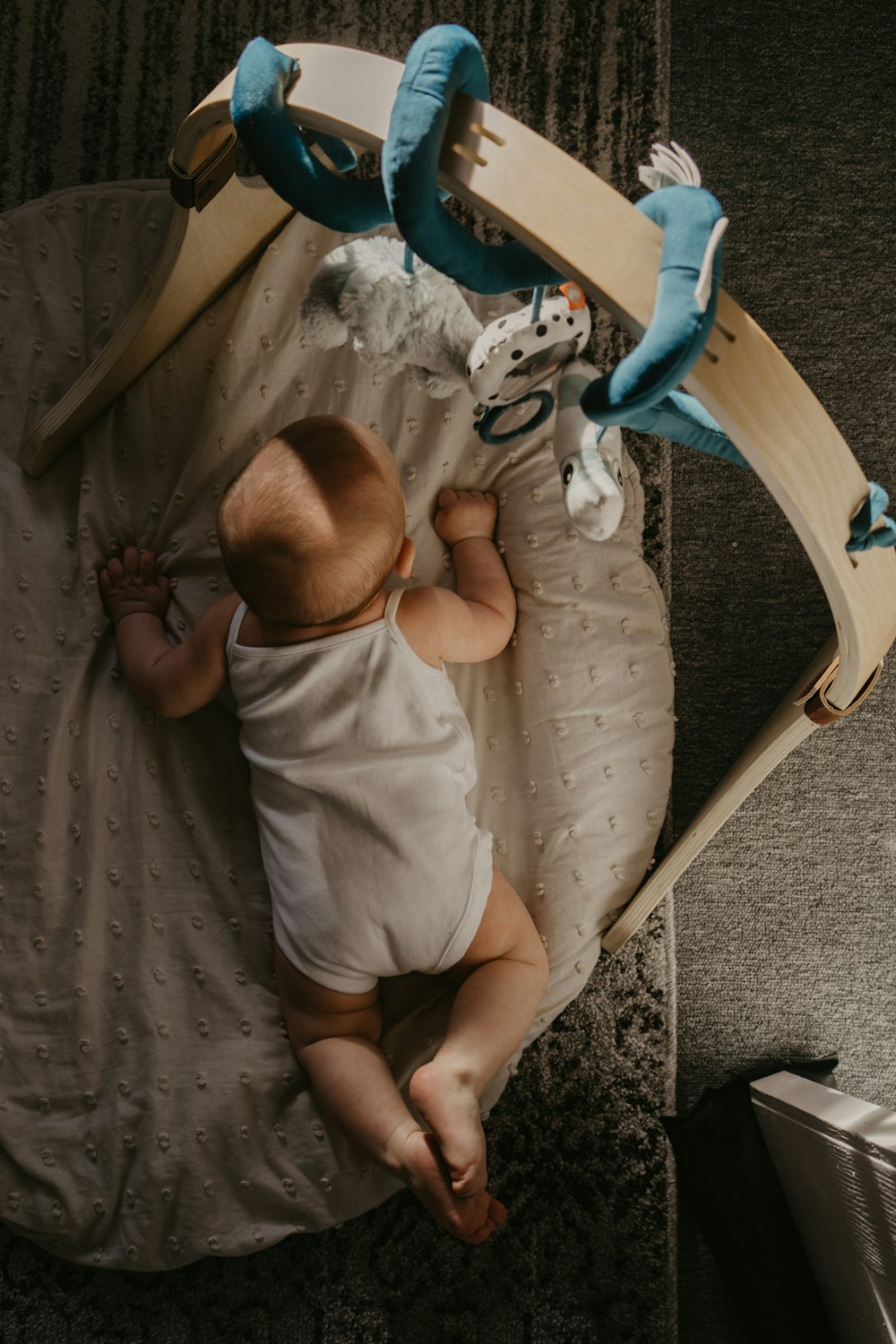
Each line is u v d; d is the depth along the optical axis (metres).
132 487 1.20
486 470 1.21
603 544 1.19
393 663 1.01
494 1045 1.00
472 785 1.07
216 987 1.10
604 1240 1.22
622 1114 1.26
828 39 1.49
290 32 1.44
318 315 0.87
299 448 0.93
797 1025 1.31
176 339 1.17
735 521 1.39
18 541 1.14
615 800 1.16
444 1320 1.19
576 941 1.14
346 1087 1.00
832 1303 1.03
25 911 1.09
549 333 0.82
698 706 1.36
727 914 1.32
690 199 0.60
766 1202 1.13
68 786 1.12
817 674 0.96
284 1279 1.19
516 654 1.19
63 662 1.14
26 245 1.17
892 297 1.44
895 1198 0.79
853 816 1.34
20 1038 1.07
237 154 1.38
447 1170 0.94
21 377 1.17
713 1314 1.21
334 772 1.00
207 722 1.17
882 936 1.32
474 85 0.63
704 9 1.48
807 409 0.62
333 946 1.00
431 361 0.88
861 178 1.46
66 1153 1.07
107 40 1.44
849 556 0.69
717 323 0.60
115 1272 1.18
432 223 0.63
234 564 0.95
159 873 1.11
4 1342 1.16
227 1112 1.07
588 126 1.45
